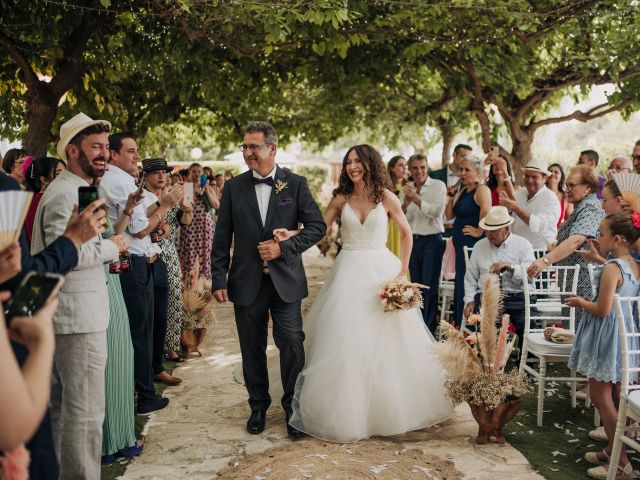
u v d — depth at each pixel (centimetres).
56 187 294
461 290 587
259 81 909
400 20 665
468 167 580
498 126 1145
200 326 562
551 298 564
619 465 327
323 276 1073
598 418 397
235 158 1591
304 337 400
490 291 378
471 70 866
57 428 298
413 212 634
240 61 817
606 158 1780
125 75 830
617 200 393
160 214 402
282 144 1235
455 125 1205
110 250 299
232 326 697
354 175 412
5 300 164
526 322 434
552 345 400
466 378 369
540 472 334
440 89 1123
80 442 298
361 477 325
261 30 610
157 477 330
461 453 360
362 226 416
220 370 526
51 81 632
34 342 143
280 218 389
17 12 582
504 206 537
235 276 393
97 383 301
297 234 387
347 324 393
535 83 922
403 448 367
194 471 337
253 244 389
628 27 761
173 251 543
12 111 745
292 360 393
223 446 371
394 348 394
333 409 376
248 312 391
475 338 379
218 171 2350
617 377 325
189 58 720
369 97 1105
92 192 261
